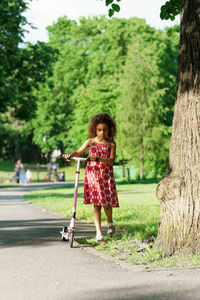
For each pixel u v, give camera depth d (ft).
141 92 116.98
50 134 200.75
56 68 177.06
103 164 20.53
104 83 153.48
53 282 13.50
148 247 17.98
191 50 17.75
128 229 26.50
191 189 17.17
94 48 164.35
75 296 11.89
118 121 119.96
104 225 29.27
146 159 117.39
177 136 17.95
